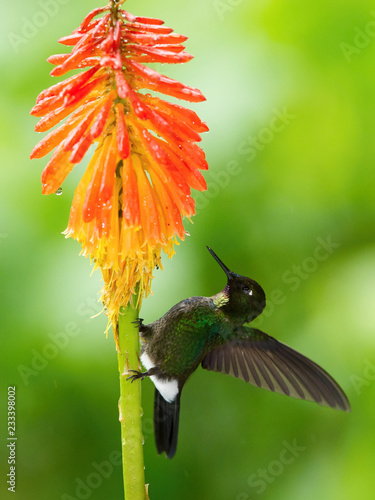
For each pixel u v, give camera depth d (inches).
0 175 352.5
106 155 217.0
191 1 373.7
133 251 211.8
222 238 357.1
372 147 363.6
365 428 328.5
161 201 222.5
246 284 280.8
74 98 206.4
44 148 217.9
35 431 337.7
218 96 362.9
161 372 273.4
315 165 364.5
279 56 367.6
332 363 339.0
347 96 363.9
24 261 346.6
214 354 290.0
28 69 359.6
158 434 279.9
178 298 344.8
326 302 354.9
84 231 216.2
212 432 360.2
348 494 321.1
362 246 366.0
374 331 337.4
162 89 213.2
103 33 211.8
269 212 362.0
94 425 339.3
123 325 216.2
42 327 340.8
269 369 283.6
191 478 353.1
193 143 225.9
